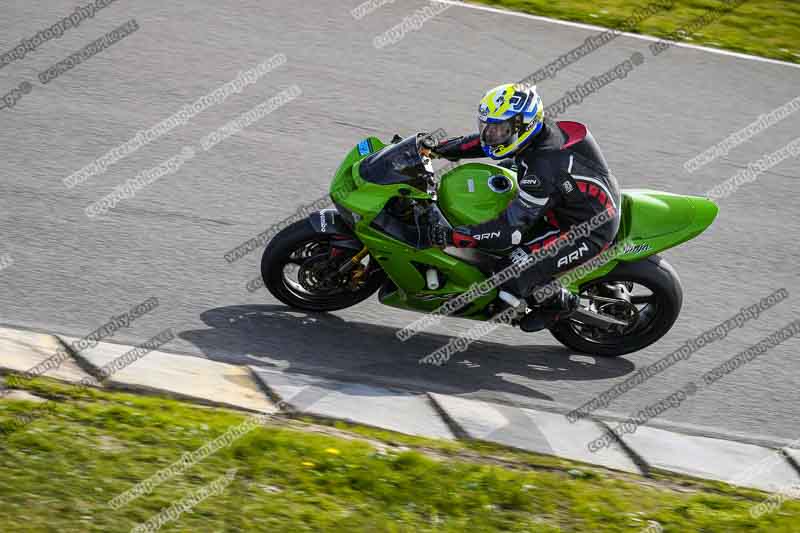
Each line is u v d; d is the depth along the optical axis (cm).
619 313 1683
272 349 1609
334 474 1273
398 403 1512
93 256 1783
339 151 2252
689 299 1895
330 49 2742
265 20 2869
